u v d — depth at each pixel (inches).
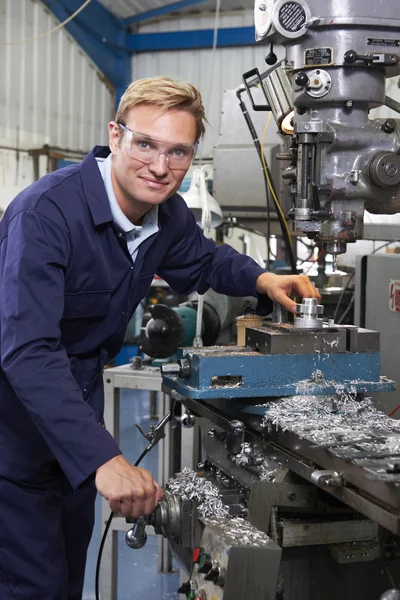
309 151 60.1
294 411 54.6
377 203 62.5
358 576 52.9
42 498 63.5
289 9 59.2
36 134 212.2
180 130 53.0
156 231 63.4
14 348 50.4
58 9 212.5
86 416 49.5
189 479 58.2
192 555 52.8
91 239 58.6
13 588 62.7
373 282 91.7
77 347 65.1
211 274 74.2
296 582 51.9
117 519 93.4
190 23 242.8
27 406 49.9
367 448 44.9
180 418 66.8
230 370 56.1
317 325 61.1
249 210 111.6
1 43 197.0
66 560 68.2
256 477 52.6
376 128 60.7
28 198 56.0
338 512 52.1
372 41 58.8
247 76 72.6
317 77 59.4
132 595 100.2
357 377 59.6
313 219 61.1
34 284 52.5
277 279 67.7
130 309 67.2
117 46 245.0
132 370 96.9
